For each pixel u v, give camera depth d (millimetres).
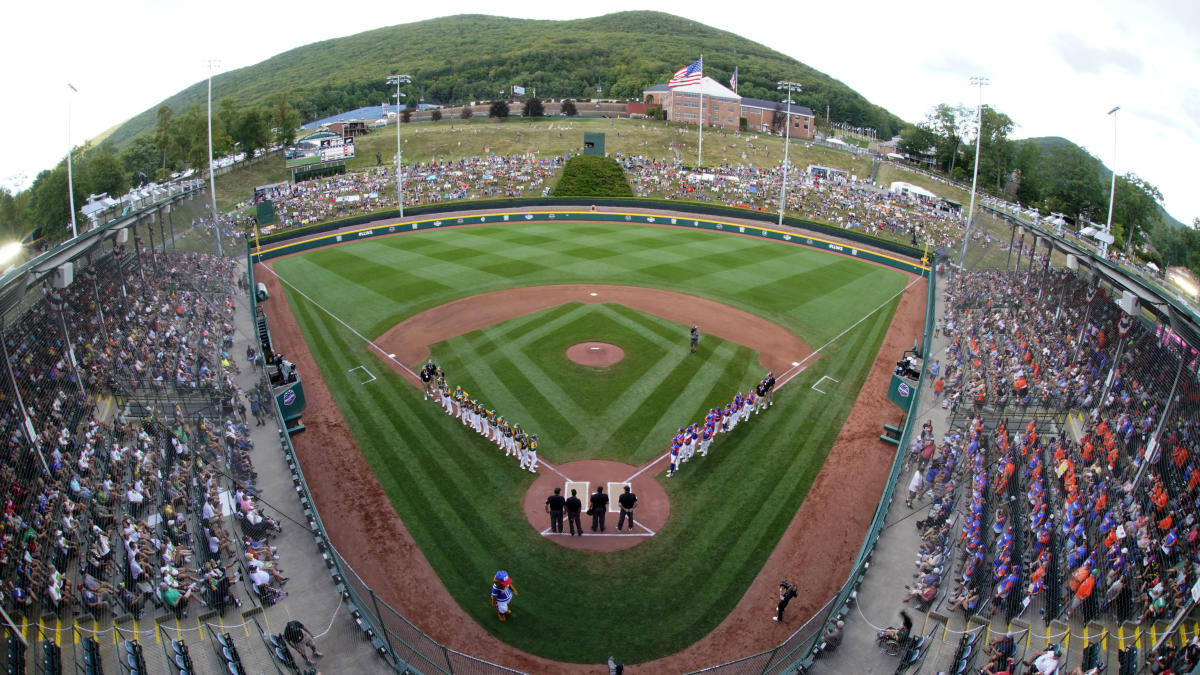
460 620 20047
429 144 123000
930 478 26453
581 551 23031
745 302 50156
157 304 43781
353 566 22203
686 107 144250
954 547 22750
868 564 21953
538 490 26297
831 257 66500
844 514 25250
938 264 62625
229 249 65438
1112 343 36719
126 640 17938
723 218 81375
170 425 29391
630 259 61969
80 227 75000
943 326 46531
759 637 19578
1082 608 19484
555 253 63938
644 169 102062
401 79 76312
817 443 30281
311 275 57906
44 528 21672
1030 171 129500
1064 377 34094
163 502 23609
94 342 35594
